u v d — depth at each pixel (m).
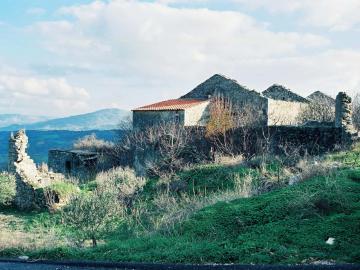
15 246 12.91
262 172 20.06
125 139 38.47
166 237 11.89
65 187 21.56
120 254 10.80
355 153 19.14
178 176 23.09
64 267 10.09
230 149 27.61
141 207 18.28
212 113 33.47
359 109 31.03
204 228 11.77
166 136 30.92
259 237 10.28
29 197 22.09
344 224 10.11
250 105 36.16
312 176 15.09
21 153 23.47
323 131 25.12
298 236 9.92
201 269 8.88
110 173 27.30
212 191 19.67
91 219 13.42
